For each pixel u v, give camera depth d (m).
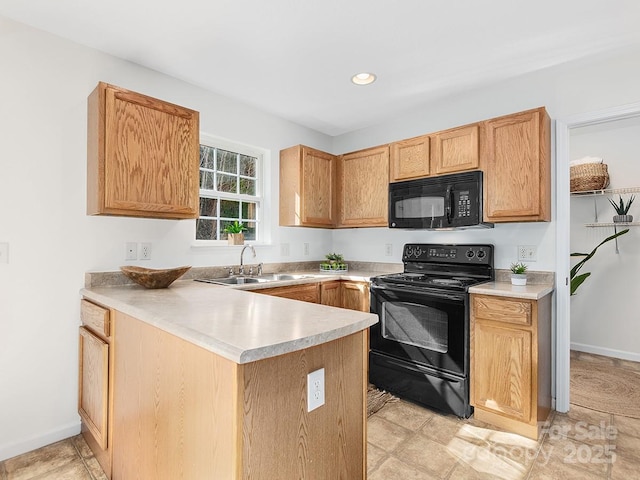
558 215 2.37
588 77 2.28
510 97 2.57
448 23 1.88
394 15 1.81
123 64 2.24
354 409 1.23
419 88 2.68
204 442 1.00
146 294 1.78
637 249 3.35
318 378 1.09
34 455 1.83
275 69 2.38
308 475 1.06
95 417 1.75
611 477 1.66
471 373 2.21
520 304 2.02
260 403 0.93
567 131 2.36
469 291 2.21
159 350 1.25
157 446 1.25
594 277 3.57
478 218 2.43
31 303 1.90
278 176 3.27
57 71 1.98
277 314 1.27
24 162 1.88
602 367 3.16
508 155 2.34
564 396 2.33
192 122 2.21
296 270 3.41
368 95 2.79
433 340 2.35
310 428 1.07
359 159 3.27
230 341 0.92
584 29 1.92
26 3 1.71
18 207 1.86
